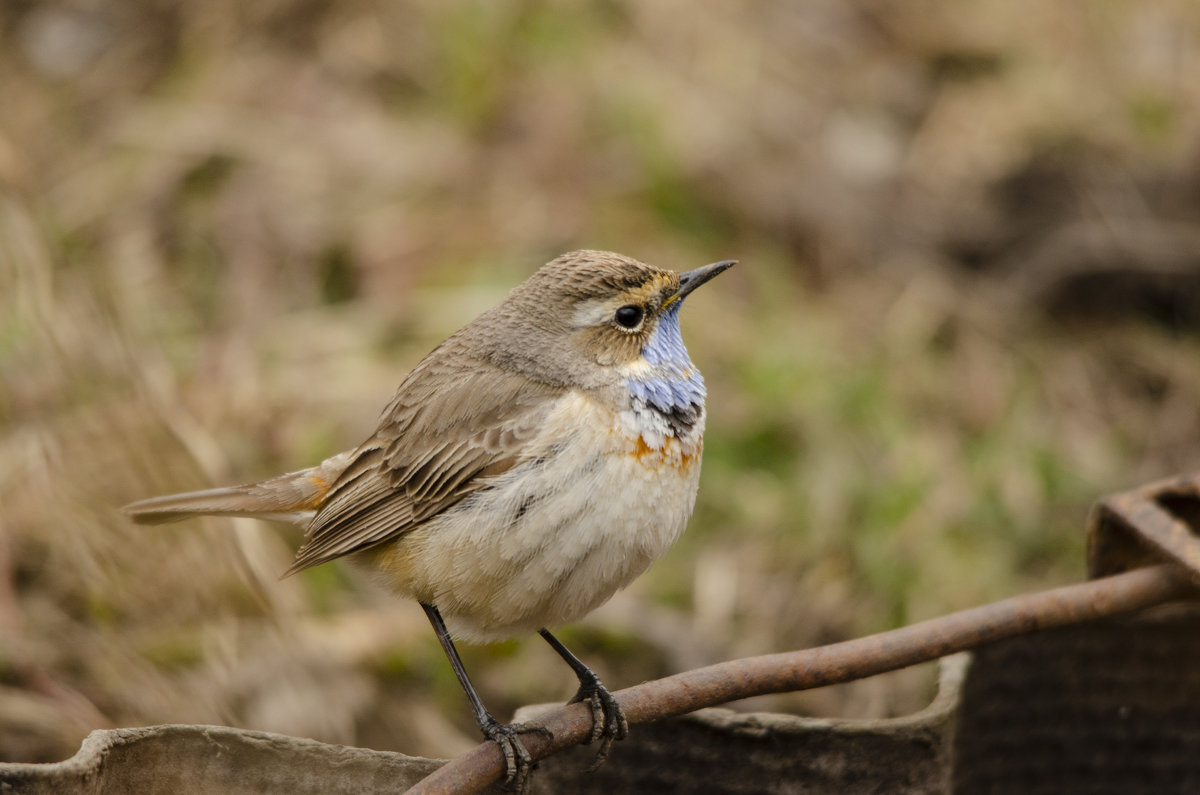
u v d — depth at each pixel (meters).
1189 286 13.99
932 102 15.73
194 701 9.41
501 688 10.52
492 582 6.71
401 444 7.15
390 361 12.20
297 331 12.41
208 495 7.81
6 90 14.43
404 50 14.74
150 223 13.09
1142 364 13.59
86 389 10.45
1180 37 16.80
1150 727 7.08
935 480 11.95
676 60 15.18
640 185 13.71
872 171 14.69
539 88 14.45
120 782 5.24
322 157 13.74
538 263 12.95
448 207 13.44
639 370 6.96
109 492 10.09
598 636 10.85
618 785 6.34
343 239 13.12
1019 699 6.93
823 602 11.26
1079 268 14.03
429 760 5.77
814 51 16.02
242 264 12.90
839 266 13.80
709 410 12.20
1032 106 15.56
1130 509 6.81
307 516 7.73
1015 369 13.20
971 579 11.35
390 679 10.31
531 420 6.77
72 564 9.87
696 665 10.73
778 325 12.90
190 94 14.25
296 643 9.95
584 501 6.61
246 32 14.78
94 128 14.03
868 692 10.85
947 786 6.58
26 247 11.03
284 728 9.55
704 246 13.52
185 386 11.64
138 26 15.11
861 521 11.59
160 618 9.80
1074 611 6.45
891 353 12.99
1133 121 15.50
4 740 8.95
